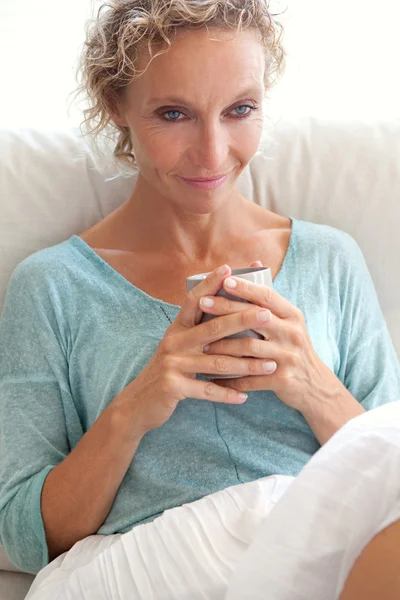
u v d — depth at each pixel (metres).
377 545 0.69
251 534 0.86
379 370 1.16
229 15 0.94
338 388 1.03
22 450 1.07
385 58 1.57
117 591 0.87
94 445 1.01
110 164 1.27
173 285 1.12
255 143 1.01
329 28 1.56
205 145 0.97
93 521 1.03
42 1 1.55
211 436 1.03
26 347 1.10
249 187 1.29
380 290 1.29
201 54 0.93
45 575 1.00
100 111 1.13
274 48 1.09
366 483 0.73
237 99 0.96
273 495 0.92
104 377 1.08
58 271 1.12
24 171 1.26
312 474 0.76
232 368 0.92
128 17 1.00
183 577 0.85
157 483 1.03
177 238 1.14
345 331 1.16
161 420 0.97
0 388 1.11
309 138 1.31
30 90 1.60
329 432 1.02
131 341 1.07
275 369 0.94
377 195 1.28
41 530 1.02
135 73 0.98
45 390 1.09
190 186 1.01
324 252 1.16
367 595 0.69
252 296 0.90
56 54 1.58
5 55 1.58
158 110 0.98
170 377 0.93
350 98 1.60
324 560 0.74
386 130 1.30
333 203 1.29
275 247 1.17
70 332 1.10
